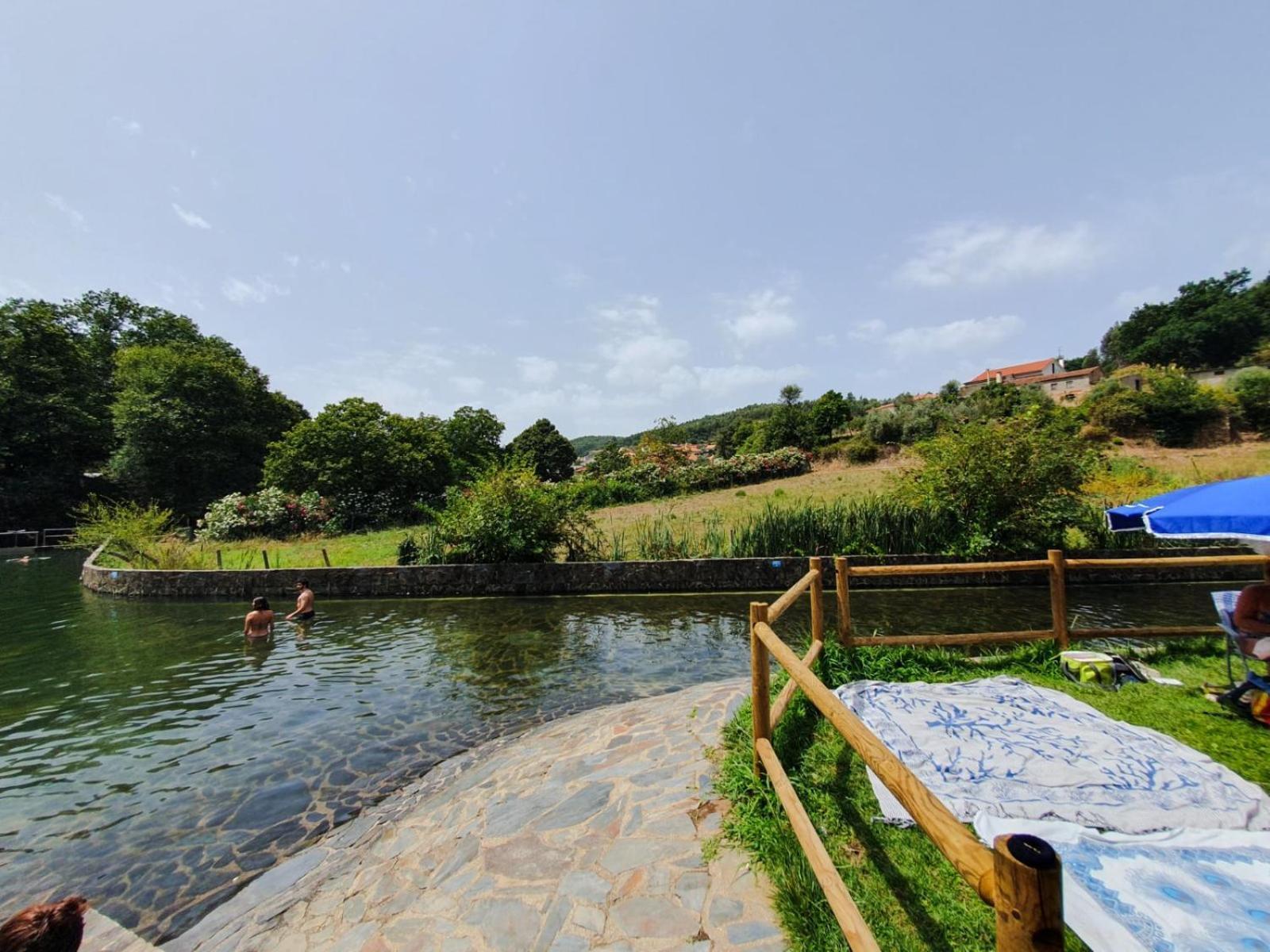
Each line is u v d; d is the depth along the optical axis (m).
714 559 12.55
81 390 33.28
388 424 35.03
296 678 7.31
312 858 3.67
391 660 7.96
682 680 6.68
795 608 9.82
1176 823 2.56
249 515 23.33
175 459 31.52
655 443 33.75
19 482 29.53
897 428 30.94
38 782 4.75
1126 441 24.95
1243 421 24.42
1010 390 34.41
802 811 2.47
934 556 12.06
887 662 5.06
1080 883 2.21
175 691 6.94
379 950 2.69
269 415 38.91
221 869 3.62
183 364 33.03
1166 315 65.00
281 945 2.87
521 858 3.12
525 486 13.86
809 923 2.27
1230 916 1.99
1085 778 2.94
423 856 3.41
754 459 26.88
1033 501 12.02
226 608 12.33
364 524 27.02
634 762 4.00
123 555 17.42
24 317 30.66
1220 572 11.64
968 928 2.18
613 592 12.72
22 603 13.42
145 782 4.72
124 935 3.00
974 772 3.07
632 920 2.52
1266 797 2.75
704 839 2.98
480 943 2.57
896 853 2.65
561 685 6.64
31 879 3.60
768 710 3.26
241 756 5.14
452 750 5.12
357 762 4.96
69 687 7.18
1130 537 12.18
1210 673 4.69
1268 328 54.19
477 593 13.08
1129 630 5.23
